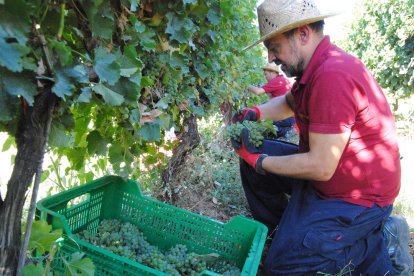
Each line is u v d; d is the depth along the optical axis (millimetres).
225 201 3090
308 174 1886
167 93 1955
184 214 2072
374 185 1935
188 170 3131
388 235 2090
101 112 1614
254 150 2240
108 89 1119
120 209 2209
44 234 1232
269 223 2576
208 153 3895
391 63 6715
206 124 4535
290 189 2424
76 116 1683
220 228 2002
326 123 1766
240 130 2221
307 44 1887
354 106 1770
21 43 770
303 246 1926
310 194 2104
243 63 3629
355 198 1952
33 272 1122
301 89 1993
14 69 744
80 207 1974
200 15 1836
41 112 993
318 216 1947
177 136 2613
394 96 7074
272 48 1968
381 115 1881
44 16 957
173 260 1845
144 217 2158
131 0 1296
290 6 1822
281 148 2477
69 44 1222
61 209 1837
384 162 1918
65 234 1570
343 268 1931
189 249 2074
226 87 3002
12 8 756
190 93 2189
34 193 1037
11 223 1041
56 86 903
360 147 1879
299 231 1958
